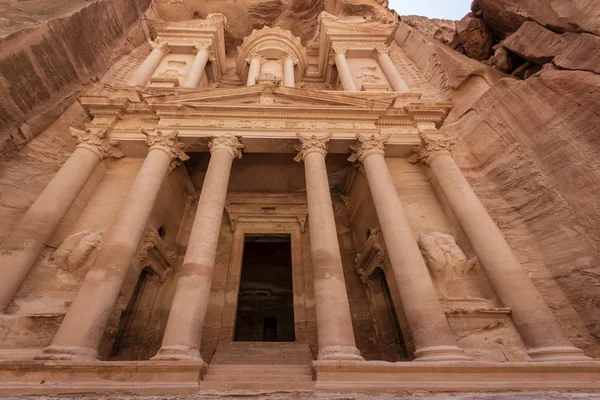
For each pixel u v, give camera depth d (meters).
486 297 8.64
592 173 9.28
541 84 11.46
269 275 21.56
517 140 11.99
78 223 9.87
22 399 4.80
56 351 6.18
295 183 15.48
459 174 10.59
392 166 12.34
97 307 7.04
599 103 9.37
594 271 8.62
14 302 7.82
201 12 26.28
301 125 11.81
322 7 26.66
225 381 6.32
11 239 8.20
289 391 5.71
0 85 11.13
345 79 18.59
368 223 12.79
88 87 16.06
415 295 7.70
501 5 15.36
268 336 20.95
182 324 6.88
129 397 5.05
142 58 21.53
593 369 6.35
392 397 5.02
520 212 11.12
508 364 6.34
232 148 10.88
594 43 10.27
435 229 10.40
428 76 19.97
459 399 4.59
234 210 15.29
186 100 11.76
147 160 10.29
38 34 12.80
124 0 20.89
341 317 7.18
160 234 12.53
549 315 7.49
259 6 26.19
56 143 13.02
